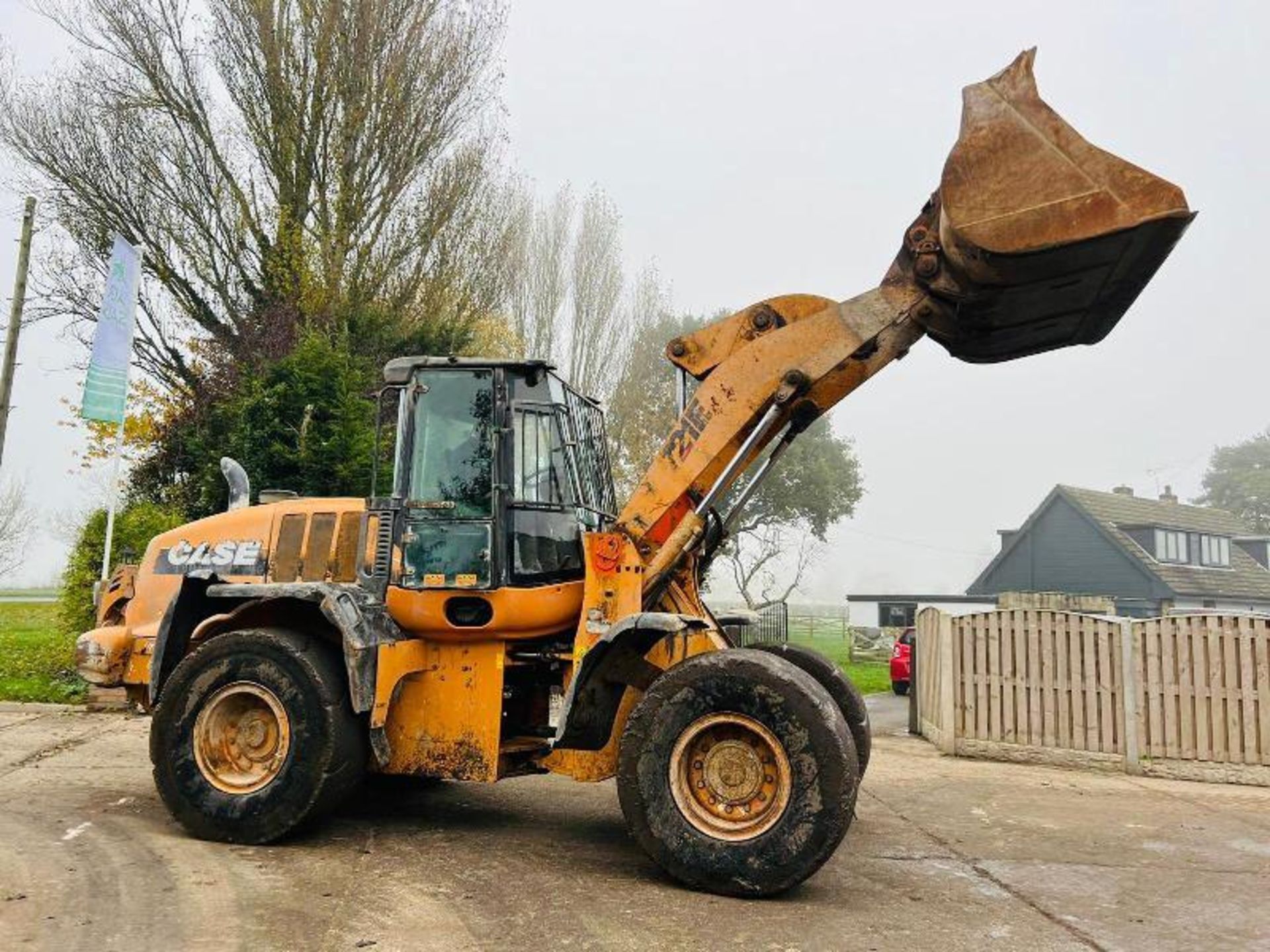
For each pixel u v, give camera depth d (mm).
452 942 3967
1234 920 4492
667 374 28234
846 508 39250
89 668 7555
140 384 19547
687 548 5734
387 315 17953
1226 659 8609
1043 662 9258
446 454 5934
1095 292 5250
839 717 4738
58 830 5602
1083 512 33500
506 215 21984
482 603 5820
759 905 4562
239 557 7852
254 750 5633
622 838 5844
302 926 4109
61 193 18375
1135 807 7285
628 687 5809
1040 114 4957
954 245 5090
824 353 5648
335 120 18344
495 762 5707
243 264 18703
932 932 4234
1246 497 59469
